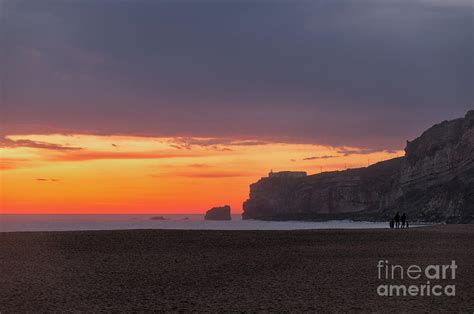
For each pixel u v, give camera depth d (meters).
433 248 46.75
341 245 50.28
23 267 35.41
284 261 39.00
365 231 68.81
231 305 24.00
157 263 37.84
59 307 23.70
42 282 29.92
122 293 26.86
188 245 49.50
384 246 48.91
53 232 59.88
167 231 62.00
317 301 24.77
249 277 31.84
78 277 31.72
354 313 22.28
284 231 68.00
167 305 24.06
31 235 55.91
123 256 41.44
